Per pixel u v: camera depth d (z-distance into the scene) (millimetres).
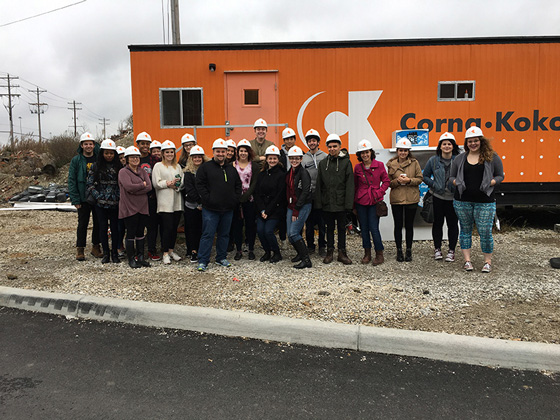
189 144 6023
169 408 2510
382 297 4230
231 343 3441
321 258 5930
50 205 11641
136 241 5504
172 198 5559
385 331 3336
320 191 5500
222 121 7625
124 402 2568
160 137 7645
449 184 5207
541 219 9133
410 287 4562
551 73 7438
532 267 5375
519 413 2492
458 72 7457
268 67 7531
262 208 5496
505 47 7418
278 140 7633
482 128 7523
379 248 5520
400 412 2490
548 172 7559
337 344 3373
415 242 7117
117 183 5547
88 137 5652
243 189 5660
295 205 5227
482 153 4875
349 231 7789
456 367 3074
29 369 2979
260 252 6320
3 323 3836
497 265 5488
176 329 3723
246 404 2559
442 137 5445
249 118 7629
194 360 3131
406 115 7531
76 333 3619
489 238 5066
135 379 2846
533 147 7527
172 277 4941
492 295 4312
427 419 2424
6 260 5816
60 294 4215
